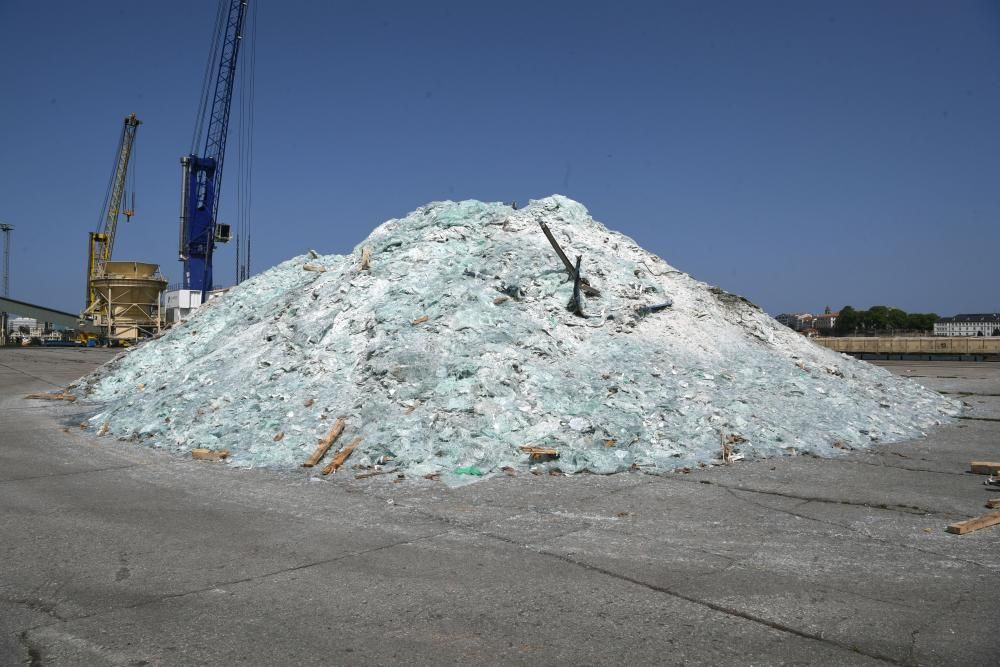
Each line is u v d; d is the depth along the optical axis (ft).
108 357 116.47
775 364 38.73
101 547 16.60
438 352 31.40
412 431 26.14
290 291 47.96
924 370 80.84
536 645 11.60
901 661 10.99
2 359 106.32
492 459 24.98
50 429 35.73
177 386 37.35
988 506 19.89
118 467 25.93
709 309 43.16
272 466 25.40
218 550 16.39
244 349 39.58
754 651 11.37
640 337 37.06
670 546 16.72
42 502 20.84
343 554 16.12
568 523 18.63
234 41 172.24
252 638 11.83
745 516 19.30
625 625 12.37
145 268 176.14
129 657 11.14
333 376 31.99
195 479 23.85
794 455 27.53
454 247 42.27
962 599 13.43
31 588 14.03
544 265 39.96
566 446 26.03
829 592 13.84
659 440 27.30
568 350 33.96
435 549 16.51
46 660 11.03
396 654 11.27
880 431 31.94
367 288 38.75
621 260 43.57
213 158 171.12
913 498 21.17
